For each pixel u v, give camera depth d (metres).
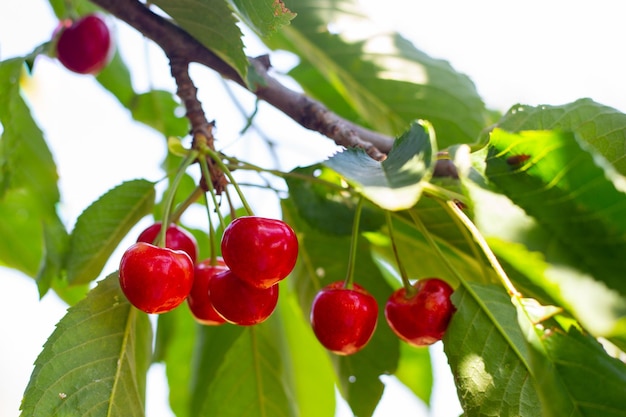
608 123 0.54
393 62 0.67
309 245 0.61
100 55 0.69
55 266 0.60
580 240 0.45
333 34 0.67
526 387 0.51
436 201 0.55
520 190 0.46
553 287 0.44
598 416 0.48
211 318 0.56
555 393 0.48
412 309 0.54
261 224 0.52
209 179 0.55
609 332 0.43
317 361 0.68
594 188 0.45
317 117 0.60
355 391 0.61
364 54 0.67
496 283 0.55
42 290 0.60
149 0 0.55
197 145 0.56
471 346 0.52
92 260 0.60
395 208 0.45
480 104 0.67
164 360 0.67
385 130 0.68
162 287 0.52
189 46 0.60
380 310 0.60
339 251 0.61
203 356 0.64
